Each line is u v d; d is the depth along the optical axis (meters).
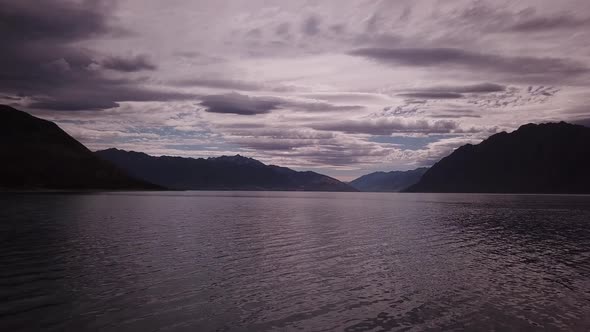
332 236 39.28
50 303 16.31
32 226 42.84
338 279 21.27
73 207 76.50
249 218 61.75
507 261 26.73
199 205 104.06
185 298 17.39
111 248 29.91
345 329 14.07
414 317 15.38
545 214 76.81
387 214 75.75
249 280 20.80
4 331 13.25
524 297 18.14
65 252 27.84
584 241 37.03
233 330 13.82
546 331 14.07
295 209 93.00
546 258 27.97
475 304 17.06
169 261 25.39
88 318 14.66
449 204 130.25
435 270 23.72
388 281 20.92
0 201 94.81
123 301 16.80
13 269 22.33
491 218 65.81
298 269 23.66
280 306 16.52
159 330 13.64
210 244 32.97
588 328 14.36
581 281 21.17
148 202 110.19
